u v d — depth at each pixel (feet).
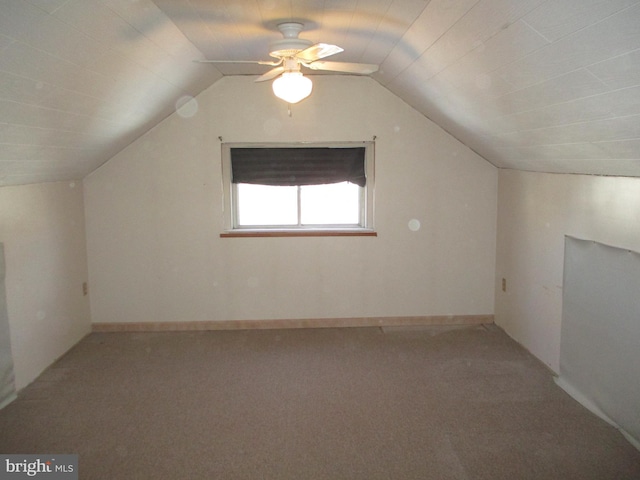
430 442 9.02
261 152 14.80
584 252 10.28
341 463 8.46
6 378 10.59
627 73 5.49
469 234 14.97
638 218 8.73
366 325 15.23
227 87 14.20
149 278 14.87
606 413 9.66
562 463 8.36
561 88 6.82
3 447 8.97
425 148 14.60
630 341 8.91
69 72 7.67
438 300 15.24
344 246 14.92
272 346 13.71
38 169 11.11
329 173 14.99
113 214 14.57
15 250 11.02
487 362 12.47
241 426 9.64
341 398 10.71
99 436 9.33
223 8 7.58
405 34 8.57
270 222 15.26
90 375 11.96
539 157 10.87
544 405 10.29
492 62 7.47
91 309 14.94
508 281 14.20
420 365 12.34
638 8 4.42
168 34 8.64
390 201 14.79
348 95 14.35
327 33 9.29
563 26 5.36
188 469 8.34
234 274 14.93
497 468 8.26
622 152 7.86
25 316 11.39
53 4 5.75
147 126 13.69
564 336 11.14
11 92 7.14
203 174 14.52
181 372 12.09
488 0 5.75
